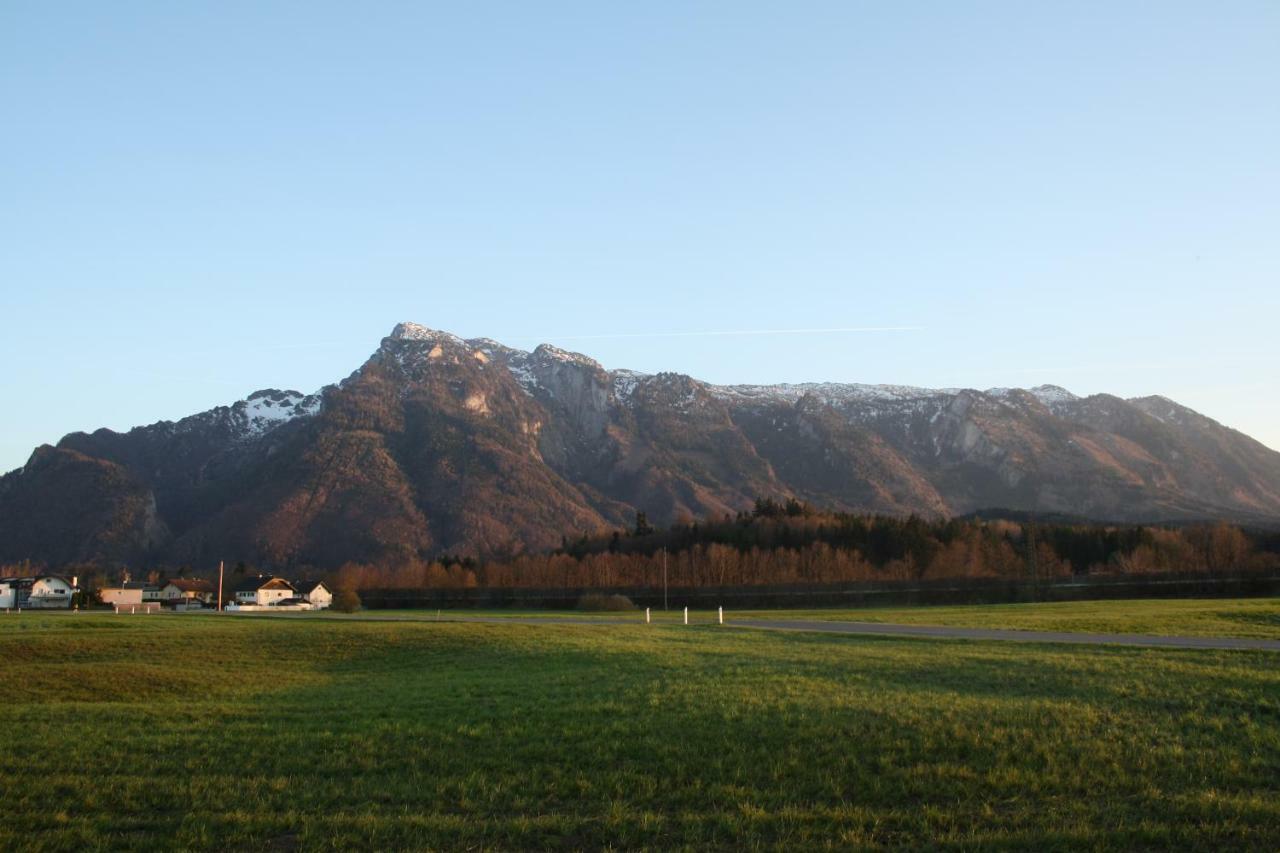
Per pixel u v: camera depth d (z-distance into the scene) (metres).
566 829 16.81
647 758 21.08
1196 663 32.75
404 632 53.41
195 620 81.00
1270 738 21.39
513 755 21.62
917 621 63.31
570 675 34.44
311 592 178.88
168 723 26.27
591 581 151.88
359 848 16.14
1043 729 22.14
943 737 21.55
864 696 26.62
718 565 149.25
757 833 16.56
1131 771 19.38
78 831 17.09
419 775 20.25
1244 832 16.00
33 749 23.00
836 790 18.72
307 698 31.44
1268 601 76.19
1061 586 115.50
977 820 17.08
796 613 85.31
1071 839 15.83
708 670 33.84
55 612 125.12
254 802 18.62
